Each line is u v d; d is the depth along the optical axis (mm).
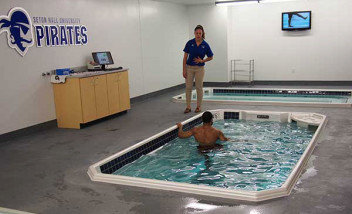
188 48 7340
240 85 11875
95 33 7680
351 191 3307
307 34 10977
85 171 4203
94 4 7617
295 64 11281
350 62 10688
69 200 3408
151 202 3238
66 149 5184
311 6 10773
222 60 11633
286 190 3291
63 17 6816
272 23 11305
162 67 10477
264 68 11688
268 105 7887
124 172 4426
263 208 3016
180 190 3430
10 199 3496
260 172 4211
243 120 7137
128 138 5648
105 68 7531
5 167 4477
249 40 11680
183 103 8734
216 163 4570
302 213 2910
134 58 9117
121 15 8523
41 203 3375
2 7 5641
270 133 5949
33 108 6250
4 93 5750
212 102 8445
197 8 11656
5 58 5742
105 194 3492
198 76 7379
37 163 4590
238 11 11633
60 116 6621
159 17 10188
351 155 4363
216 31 11547
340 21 10570
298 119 6484
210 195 3291
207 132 5262
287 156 4750
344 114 6727
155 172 4371
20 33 5957
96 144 5383
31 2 6145
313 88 10375
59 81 6422
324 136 5281
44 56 6434
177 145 5523
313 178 3654
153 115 7406
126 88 7664
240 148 5137
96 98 6758
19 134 6023
